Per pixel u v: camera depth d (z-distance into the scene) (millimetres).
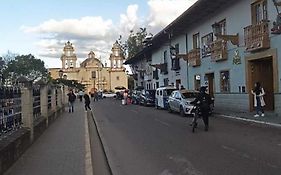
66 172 8406
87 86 122938
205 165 9320
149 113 28578
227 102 26062
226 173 8406
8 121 10070
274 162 9375
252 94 22922
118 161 10375
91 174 8227
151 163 9891
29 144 11898
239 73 24422
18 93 11508
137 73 70562
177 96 25656
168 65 43312
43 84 17203
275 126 16406
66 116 26000
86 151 11148
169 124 19609
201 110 16047
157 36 41250
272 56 20422
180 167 9242
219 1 25078
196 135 14906
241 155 10438
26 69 86250
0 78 10609
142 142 13625
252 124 18188
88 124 21234
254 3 22250
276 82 20094
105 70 123750
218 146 12094
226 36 24203
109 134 16391
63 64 124938
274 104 20594
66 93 41781
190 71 34812
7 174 8211
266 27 20688
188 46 35312
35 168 8812
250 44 21875
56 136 14656
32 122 12547
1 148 8078
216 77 28328
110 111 32562
